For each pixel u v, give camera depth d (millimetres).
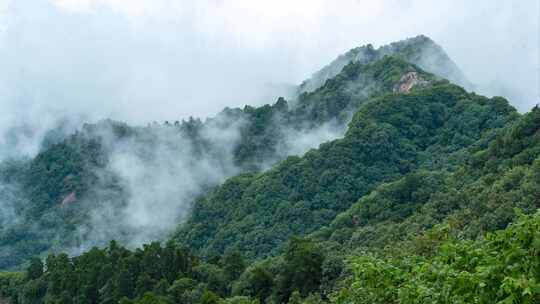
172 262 112750
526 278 15414
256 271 95500
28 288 123438
